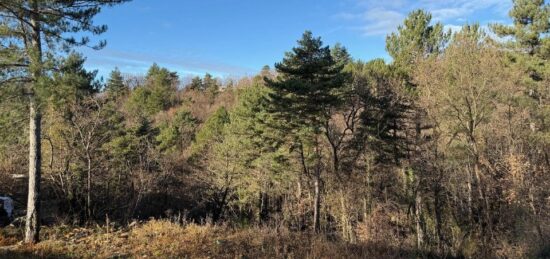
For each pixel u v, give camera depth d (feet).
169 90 291.79
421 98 91.25
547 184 81.05
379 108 100.12
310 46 87.04
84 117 82.99
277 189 129.80
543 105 93.04
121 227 57.26
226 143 133.08
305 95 87.35
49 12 45.19
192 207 147.64
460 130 89.86
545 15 98.32
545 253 66.95
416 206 92.99
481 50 89.61
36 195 48.32
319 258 46.65
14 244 49.03
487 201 86.02
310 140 99.30
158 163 128.47
